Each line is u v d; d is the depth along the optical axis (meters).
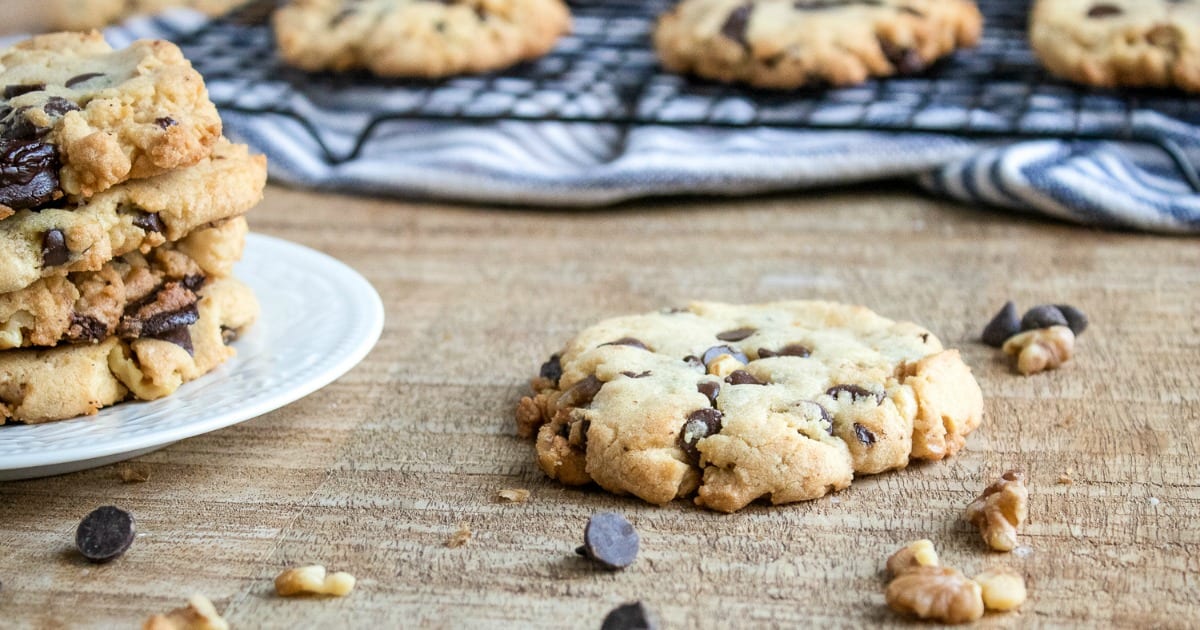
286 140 0.66
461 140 0.65
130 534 0.44
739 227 0.62
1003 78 0.67
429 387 0.51
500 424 0.49
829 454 0.46
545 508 0.46
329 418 0.50
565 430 0.47
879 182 0.66
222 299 0.50
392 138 0.67
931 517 0.45
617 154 0.67
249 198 0.49
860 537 0.45
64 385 0.47
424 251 0.60
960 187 0.62
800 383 0.47
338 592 0.43
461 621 0.42
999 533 0.44
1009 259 0.59
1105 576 0.43
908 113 0.64
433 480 0.47
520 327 0.55
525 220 0.63
